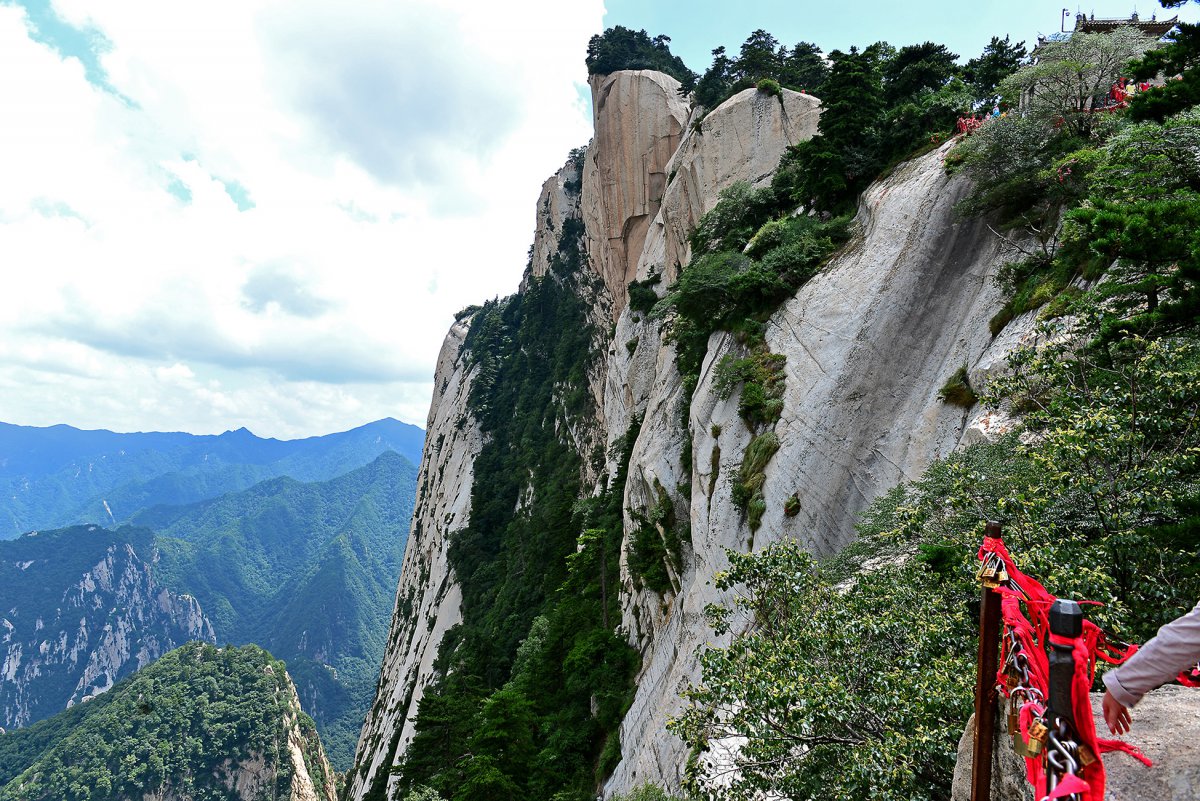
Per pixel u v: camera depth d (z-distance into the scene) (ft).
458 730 138.72
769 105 179.11
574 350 323.98
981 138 76.13
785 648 32.09
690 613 101.30
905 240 87.35
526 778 121.19
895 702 26.53
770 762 30.07
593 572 191.52
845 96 112.06
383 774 244.63
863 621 31.12
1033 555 26.09
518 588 247.29
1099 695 14.82
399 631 371.35
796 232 112.57
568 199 380.78
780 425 93.45
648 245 231.91
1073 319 51.78
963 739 17.13
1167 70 46.42
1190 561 24.54
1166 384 26.99
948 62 131.03
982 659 13.91
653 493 133.49
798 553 37.76
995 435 51.01
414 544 407.23
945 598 32.55
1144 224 32.45
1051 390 37.50
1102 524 27.78
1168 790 11.26
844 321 90.99
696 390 123.65
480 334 431.43
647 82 259.80
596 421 285.43
